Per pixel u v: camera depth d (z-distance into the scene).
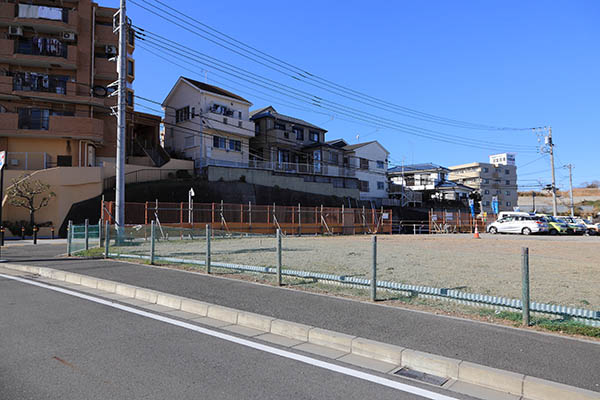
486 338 4.84
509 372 3.82
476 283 8.08
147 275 9.22
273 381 3.89
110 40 33.34
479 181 72.62
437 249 16.44
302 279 8.62
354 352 4.74
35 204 26.44
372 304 6.51
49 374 3.99
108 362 4.32
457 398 3.59
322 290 7.60
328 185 44.88
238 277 8.97
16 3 29.42
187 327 5.68
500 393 3.73
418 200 57.22
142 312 6.48
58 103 30.72
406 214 49.81
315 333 5.10
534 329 5.20
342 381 3.92
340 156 49.91
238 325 5.87
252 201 35.72
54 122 29.55
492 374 3.83
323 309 6.19
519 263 11.48
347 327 5.26
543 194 96.88
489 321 5.61
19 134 29.02
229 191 34.50
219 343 5.02
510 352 4.37
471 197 60.28
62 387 3.70
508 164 80.88
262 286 7.95
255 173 38.00
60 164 30.14
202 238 21.98
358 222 35.66
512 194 76.44
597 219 55.56
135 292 7.61
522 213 37.97
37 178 26.31
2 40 28.94
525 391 3.65
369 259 12.15
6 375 3.96
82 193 27.41
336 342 4.90
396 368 4.32
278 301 6.70
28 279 9.59
